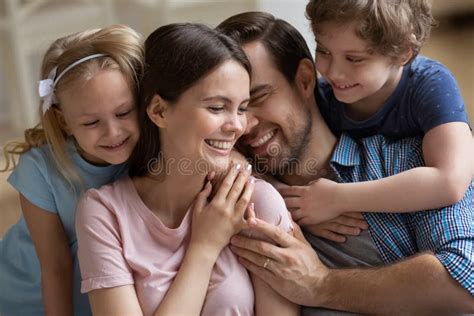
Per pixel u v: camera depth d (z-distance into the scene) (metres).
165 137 1.20
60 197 1.33
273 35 1.32
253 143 1.34
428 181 1.25
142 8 3.06
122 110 1.20
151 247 1.20
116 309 1.13
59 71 1.22
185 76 1.12
